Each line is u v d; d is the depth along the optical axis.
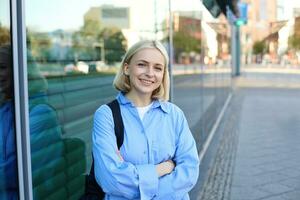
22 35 2.30
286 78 30.09
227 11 14.49
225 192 5.55
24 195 2.31
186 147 2.28
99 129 2.16
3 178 2.26
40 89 2.74
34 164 2.49
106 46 4.37
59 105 3.01
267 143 8.58
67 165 2.97
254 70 37.94
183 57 6.44
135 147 2.17
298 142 8.66
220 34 12.73
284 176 6.26
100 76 4.07
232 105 15.25
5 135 2.25
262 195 5.46
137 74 2.23
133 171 2.08
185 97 6.42
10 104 2.27
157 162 2.20
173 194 2.18
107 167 2.08
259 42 37.16
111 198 2.15
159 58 2.25
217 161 7.09
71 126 3.16
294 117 12.12
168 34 5.46
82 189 3.17
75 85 3.42
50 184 2.69
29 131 2.37
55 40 3.28
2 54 2.20
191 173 2.23
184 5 6.59
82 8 3.94
